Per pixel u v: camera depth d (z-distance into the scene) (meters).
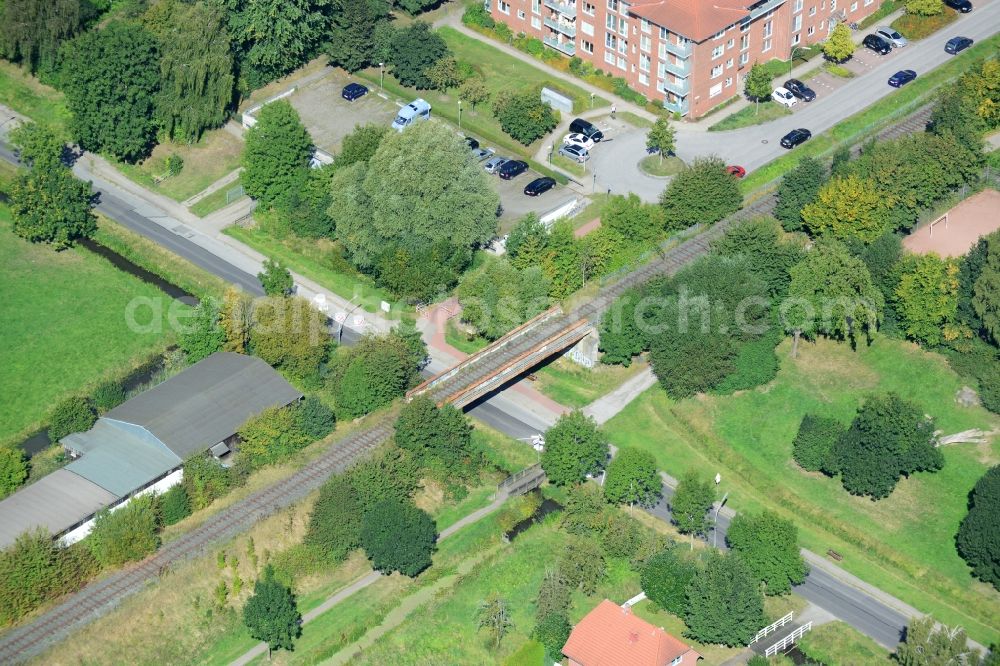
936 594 173.62
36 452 193.88
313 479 184.00
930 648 158.62
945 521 181.12
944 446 189.62
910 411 182.75
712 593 164.00
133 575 171.88
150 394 193.50
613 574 174.25
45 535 171.38
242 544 176.12
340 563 177.12
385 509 174.62
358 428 191.75
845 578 175.50
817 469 187.88
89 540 173.88
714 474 188.75
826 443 186.50
